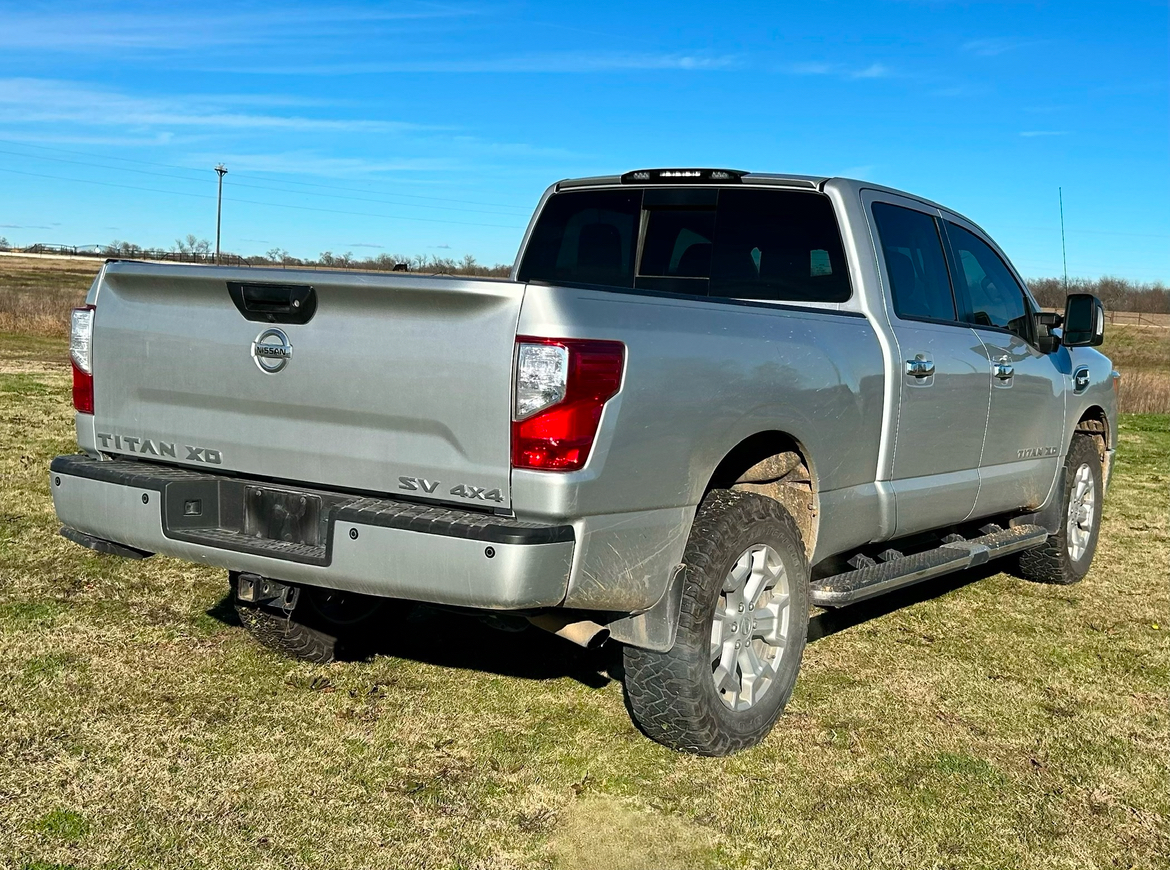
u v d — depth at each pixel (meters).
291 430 3.01
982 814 3.09
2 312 26.41
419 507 2.81
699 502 3.30
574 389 2.66
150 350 3.26
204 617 4.61
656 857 2.78
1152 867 2.84
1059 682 4.26
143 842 2.73
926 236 4.64
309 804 2.98
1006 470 5.04
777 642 3.56
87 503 3.29
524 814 2.98
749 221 4.36
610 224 4.73
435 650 4.36
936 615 5.17
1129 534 7.38
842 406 3.74
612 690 3.96
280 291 2.97
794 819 3.01
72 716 3.49
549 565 2.67
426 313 2.77
